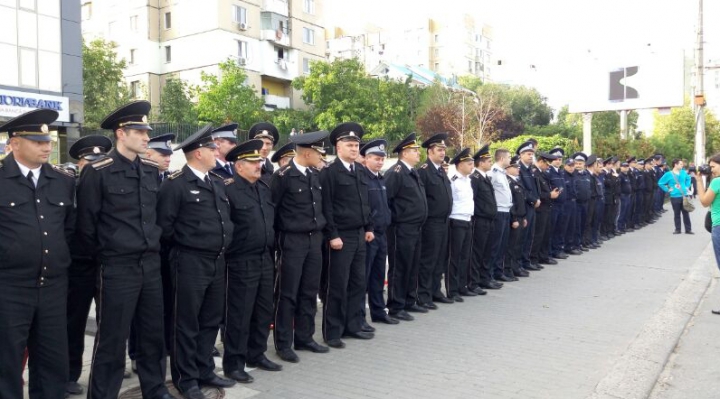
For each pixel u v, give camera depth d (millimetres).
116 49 37125
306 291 5488
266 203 4992
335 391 4551
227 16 34750
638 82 24531
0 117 15805
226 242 4469
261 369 5074
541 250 10289
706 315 6883
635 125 41250
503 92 44719
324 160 6773
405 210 6695
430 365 5145
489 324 6492
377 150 6301
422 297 7207
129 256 3947
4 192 3549
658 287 8328
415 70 58312
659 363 5160
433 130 33219
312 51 40969
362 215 5805
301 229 5301
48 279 3688
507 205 8492
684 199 14305
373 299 6590
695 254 11289
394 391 4539
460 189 7562
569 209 10953
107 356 3969
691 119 39625
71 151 5355
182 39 35656
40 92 17047
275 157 6398
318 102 30328
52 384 3801
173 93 29641
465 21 78750
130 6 36531
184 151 4457
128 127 3990
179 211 4371
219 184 4602
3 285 3527
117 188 3939
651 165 18297
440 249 7309
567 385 4652
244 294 4805
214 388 4625
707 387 4707
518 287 8461
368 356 5418
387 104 30594
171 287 4527
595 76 25266
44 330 3717
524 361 5230
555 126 40250
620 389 4547
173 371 4469
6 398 3568
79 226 3924
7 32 16188
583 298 7699
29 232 3570
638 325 6383
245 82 34500
